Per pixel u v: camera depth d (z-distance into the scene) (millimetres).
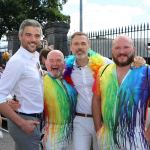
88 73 4250
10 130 3826
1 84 3676
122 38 3766
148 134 3748
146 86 3674
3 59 15578
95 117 3996
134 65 3762
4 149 7508
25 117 3783
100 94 3918
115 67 3826
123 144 3713
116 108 3703
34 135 3799
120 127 3697
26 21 3854
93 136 4285
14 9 29656
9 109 3635
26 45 3789
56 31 13688
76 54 4266
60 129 4254
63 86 4238
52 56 4250
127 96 3664
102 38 11508
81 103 4266
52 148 4262
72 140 4352
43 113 4273
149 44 9711
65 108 4223
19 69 3689
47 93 4211
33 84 3787
